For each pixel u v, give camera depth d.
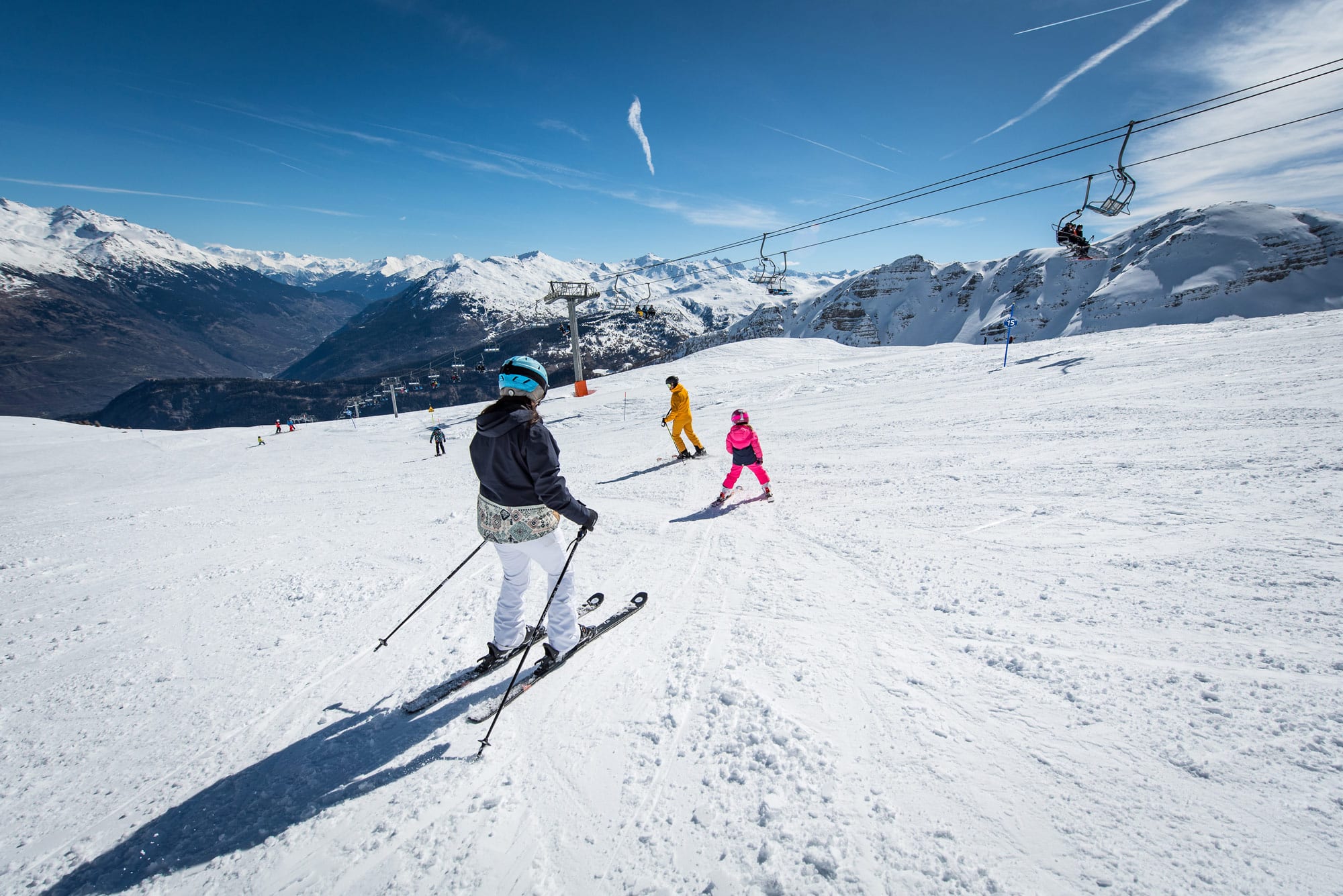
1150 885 1.62
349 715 3.04
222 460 26.97
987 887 1.69
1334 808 1.78
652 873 1.91
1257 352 10.68
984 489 5.78
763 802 2.11
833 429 11.16
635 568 4.81
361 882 1.99
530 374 2.83
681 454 10.41
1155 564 3.62
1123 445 6.60
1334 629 2.67
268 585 5.38
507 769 2.48
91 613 4.98
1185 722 2.23
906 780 2.13
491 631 3.90
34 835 2.34
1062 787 2.01
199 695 3.38
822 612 3.61
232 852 2.18
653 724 2.67
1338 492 4.22
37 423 49.06
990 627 3.16
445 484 11.72
